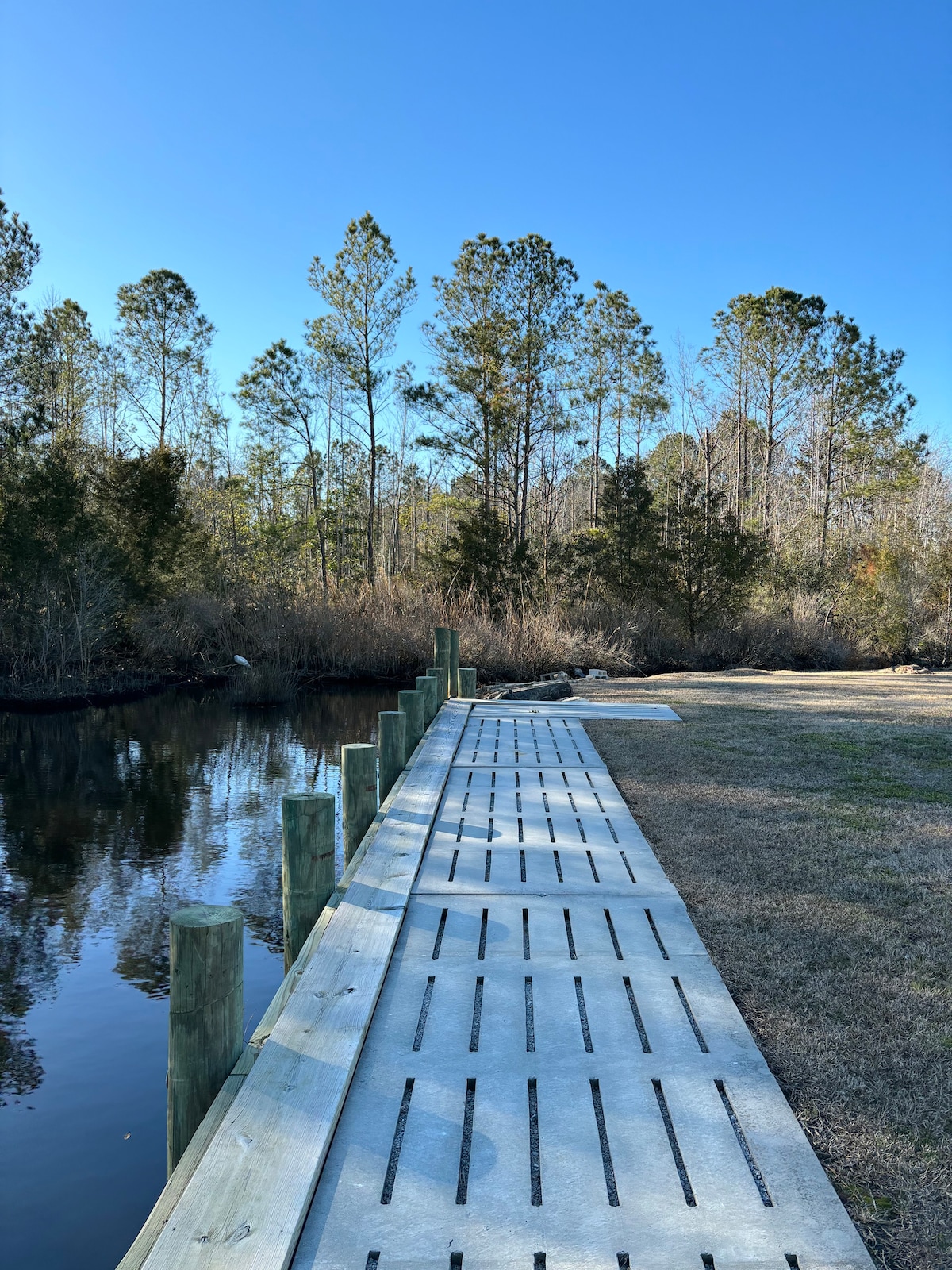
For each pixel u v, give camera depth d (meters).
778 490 39.69
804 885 4.39
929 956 3.59
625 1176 2.22
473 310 29.97
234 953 2.70
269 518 34.84
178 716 16.77
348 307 32.28
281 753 13.21
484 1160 2.29
